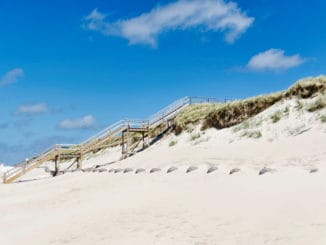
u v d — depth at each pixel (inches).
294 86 1003.3
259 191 485.4
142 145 1380.4
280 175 546.9
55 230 462.9
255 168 628.7
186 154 957.8
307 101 949.8
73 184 827.4
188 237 371.6
